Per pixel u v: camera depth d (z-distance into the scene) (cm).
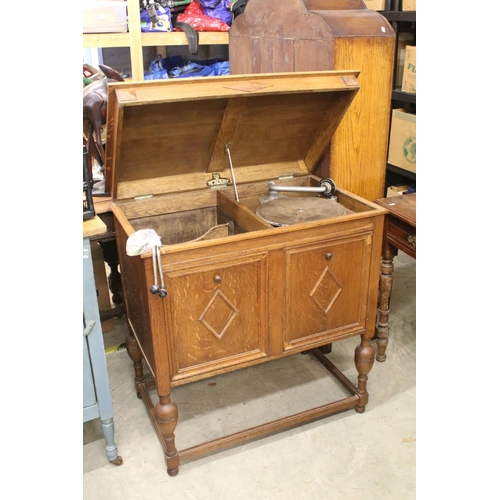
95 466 219
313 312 216
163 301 185
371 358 235
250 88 205
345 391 260
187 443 229
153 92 192
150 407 239
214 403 254
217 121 230
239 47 334
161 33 369
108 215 246
